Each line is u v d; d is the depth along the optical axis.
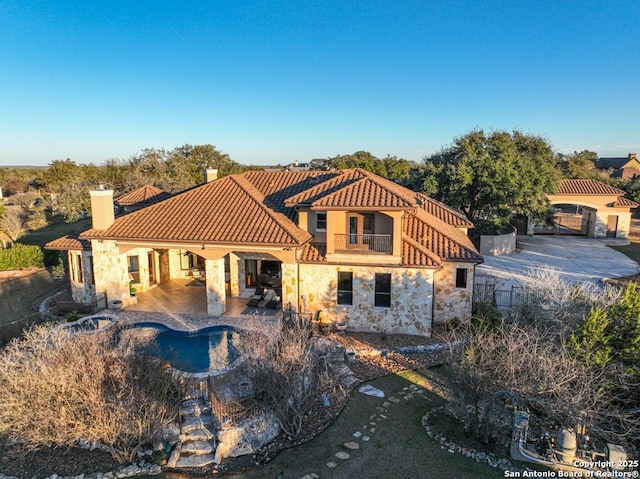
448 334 22.06
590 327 14.86
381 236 23.05
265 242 22.22
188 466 13.15
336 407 16.33
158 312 24.78
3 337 21.14
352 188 23.84
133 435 13.33
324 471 12.88
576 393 12.70
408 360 20.28
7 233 51.88
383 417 15.71
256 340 16.72
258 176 33.00
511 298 25.66
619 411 13.68
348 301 23.56
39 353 14.37
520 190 42.56
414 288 22.47
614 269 36.19
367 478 12.54
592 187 52.72
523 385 12.98
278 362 15.36
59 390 13.43
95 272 25.36
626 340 14.45
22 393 13.34
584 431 13.46
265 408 14.76
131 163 74.25
